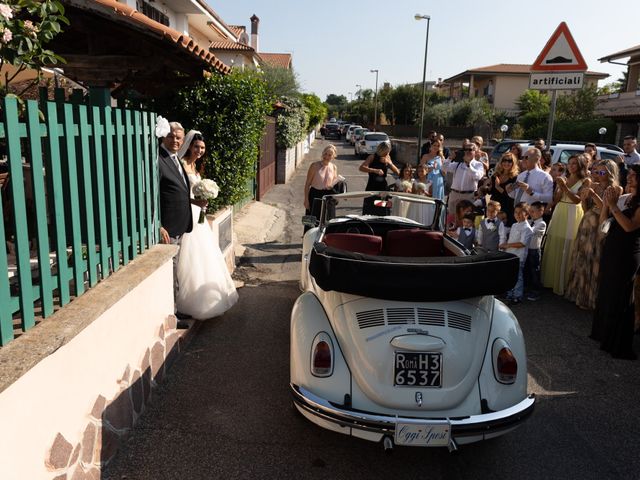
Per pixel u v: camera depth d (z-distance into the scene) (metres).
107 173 3.43
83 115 3.04
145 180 4.14
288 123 17.97
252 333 5.34
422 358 3.10
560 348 5.26
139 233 4.06
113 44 5.48
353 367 3.19
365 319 3.27
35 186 2.58
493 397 3.17
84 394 2.91
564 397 4.29
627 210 4.85
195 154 5.35
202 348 4.95
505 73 53.00
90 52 5.42
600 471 3.35
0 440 2.13
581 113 34.34
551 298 6.84
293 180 19.28
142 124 4.04
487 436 3.07
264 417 3.84
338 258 3.30
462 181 8.55
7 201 3.54
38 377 2.42
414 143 25.55
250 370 4.54
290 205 13.77
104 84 5.65
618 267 4.95
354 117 74.88
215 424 3.72
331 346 3.28
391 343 3.13
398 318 3.24
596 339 5.43
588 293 6.27
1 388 2.06
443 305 3.34
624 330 4.97
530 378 4.61
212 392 4.16
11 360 2.24
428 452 3.53
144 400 3.85
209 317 5.24
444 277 3.22
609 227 5.09
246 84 7.00
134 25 4.91
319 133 65.00
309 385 3.23
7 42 3.56
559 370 4.77
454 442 3.03
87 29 5.30
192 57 5.73
